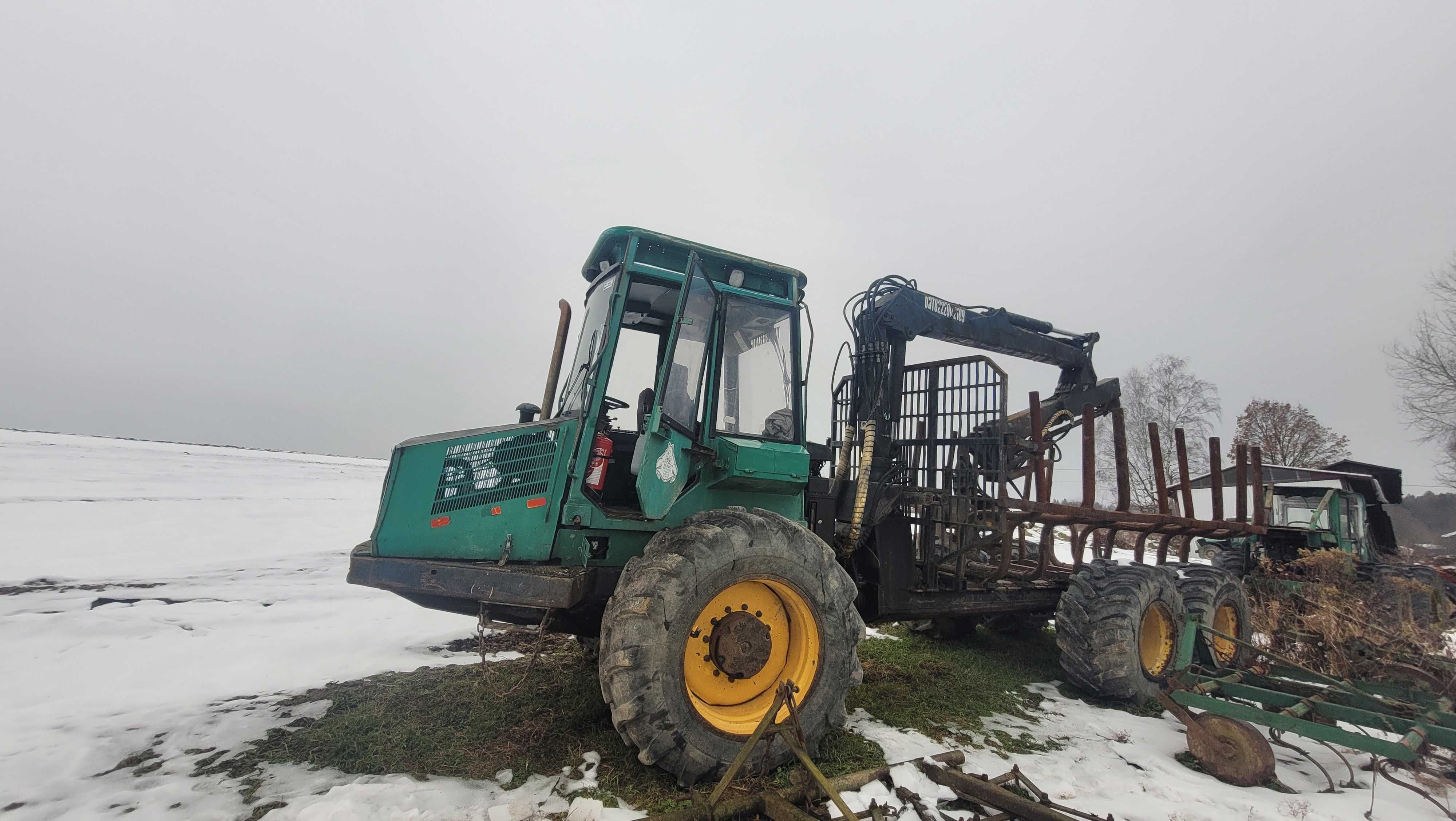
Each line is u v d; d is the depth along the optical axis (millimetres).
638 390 3779
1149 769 3207
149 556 9289
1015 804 2482
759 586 3121
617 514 3320
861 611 4641
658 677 2627
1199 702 3328
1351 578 7078
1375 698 3322
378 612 6277
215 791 2732
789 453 3508
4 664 4594
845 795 2613
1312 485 9078
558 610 3109
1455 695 3527
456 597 3080
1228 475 9203
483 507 3340
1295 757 3516
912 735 3465
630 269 3479
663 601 2689
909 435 5145
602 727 3309
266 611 6266
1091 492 4949
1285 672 4152
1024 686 4637
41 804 2645
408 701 3721
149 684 4184
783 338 3879
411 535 3475
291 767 2961
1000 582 5504
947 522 4711
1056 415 5613
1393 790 3041
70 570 8156
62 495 14633
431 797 2631
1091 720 3947
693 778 2695
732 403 3656
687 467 3408
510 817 2492
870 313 4984
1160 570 4652
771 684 3100
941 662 4957
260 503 16359
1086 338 6160
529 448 3322
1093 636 4270
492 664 4434
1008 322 5590
